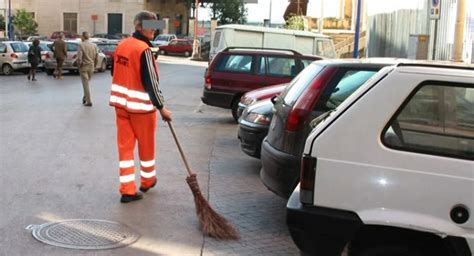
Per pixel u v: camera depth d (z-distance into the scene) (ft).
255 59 42.27
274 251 17.06
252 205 21.65
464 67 12.53
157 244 17.29
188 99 59.16
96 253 16.38
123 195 21.27
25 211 19.93
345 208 12.33
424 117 12.13
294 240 12.93
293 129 17.98
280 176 18.11
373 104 12.28
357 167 12.21
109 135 35.22
